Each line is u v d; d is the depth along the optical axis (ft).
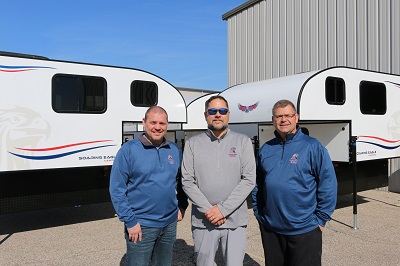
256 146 21.88
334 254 13.43
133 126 26.45
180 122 21.03
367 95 20.02
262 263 12.56
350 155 18.16
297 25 33.19
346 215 19.34
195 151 8.38
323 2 30.78
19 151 15.35
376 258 13.01
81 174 17.11
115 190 7.99
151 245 8.29
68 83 16.75
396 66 25.50
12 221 18.52
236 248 8.27
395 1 25.52
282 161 8.38
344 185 19.51
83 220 18.74
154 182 8.10
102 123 17.75
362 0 27.71
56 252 13.85
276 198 8.32
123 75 18.62
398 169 25.81
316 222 8.30
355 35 28.25
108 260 13.01
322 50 30.94
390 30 25.86
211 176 8.21
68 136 16.65
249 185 8.25
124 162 8.05
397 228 16.83
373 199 23.68
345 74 18.88
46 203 16.14
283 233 8.36
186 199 9.36
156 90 20.04
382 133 20.83
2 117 14.97
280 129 8.36
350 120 18.66
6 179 15.23
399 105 22.16
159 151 8.32
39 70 15.92
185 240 15.23
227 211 7.99
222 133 8.43
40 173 16.02
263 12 36.88
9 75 15.17
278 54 35.19
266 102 19.36
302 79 17.97
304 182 8.14
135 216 8.07
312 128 20.39
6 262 12.82
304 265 8.22
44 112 15.99
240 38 39.99
